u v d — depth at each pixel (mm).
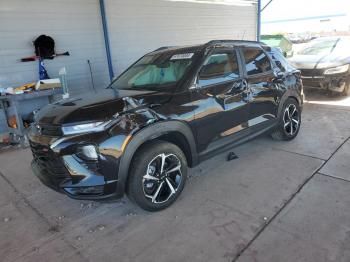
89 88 7219
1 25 5781
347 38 8562
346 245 2404
